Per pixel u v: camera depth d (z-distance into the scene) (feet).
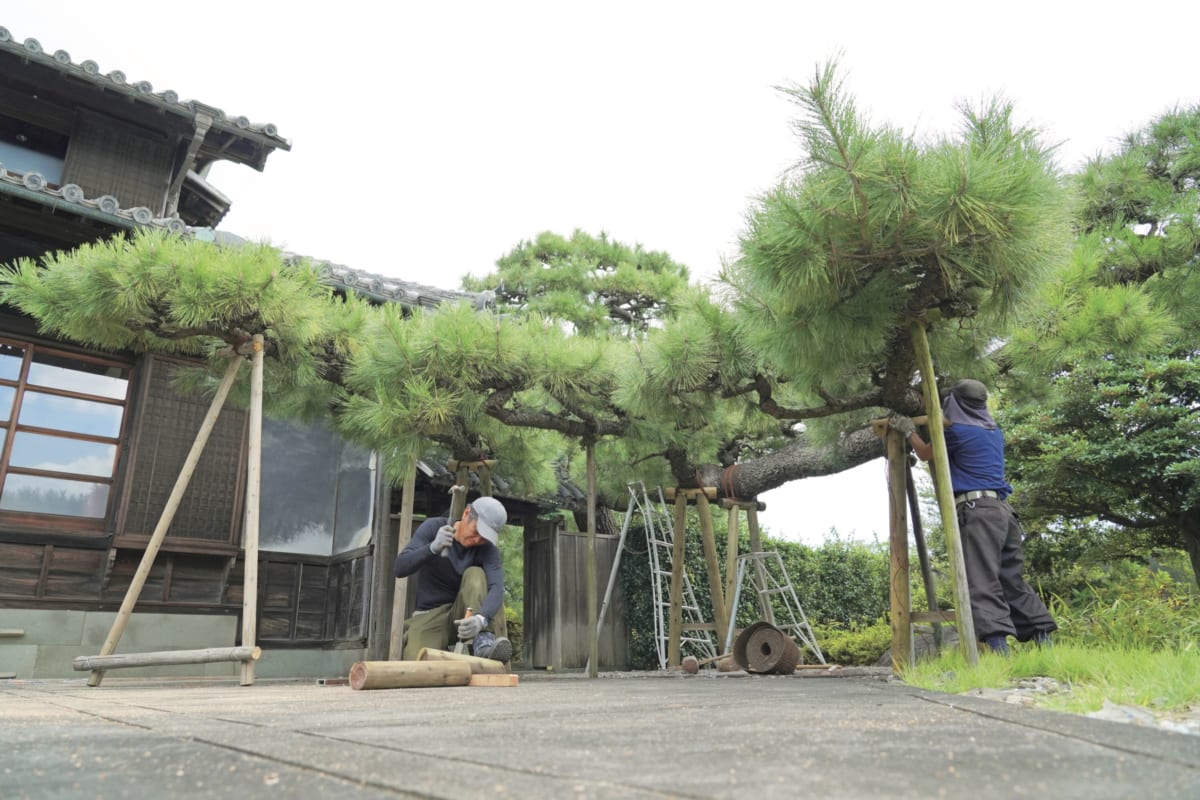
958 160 8.95
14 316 19.44
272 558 21.70
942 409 11.89
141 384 20.51
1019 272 9.95
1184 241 15.23
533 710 5.71
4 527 18.35
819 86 8.97
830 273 10.24
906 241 9.89
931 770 2.87
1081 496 24.11
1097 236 15.11
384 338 14.64
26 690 10.53
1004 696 6.77
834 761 3.07
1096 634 14.05
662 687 9.77
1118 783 2.64
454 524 14.69
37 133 26.50
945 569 27.07
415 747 3.56
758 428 20.17
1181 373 22.38
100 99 25.71
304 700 7.36
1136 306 13.48
